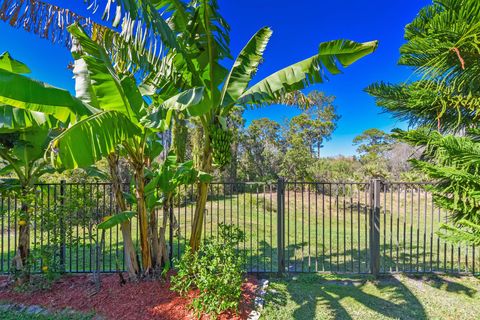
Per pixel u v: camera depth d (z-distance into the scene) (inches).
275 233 301.9
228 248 138.9
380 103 152.3
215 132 140.3
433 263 207.9
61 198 158.4
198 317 117.0
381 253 237.1
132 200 154.9
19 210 150.3
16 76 90.4
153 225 153.5
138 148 140.9
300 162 647.1
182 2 128.5
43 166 157.0
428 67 110.1
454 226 128.1
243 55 142.3
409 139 134.2
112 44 141.7
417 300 143.2
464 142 108.8
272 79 139.3
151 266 151.8
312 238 282.8
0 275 167.5
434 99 121.6
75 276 165.2
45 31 143.4
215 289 120.6
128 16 80.9
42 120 117.6
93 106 131.1
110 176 153.0
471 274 172.1
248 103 147.6
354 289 155.6
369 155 890.7
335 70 123.9
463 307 136.2
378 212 173.5
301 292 150.9
